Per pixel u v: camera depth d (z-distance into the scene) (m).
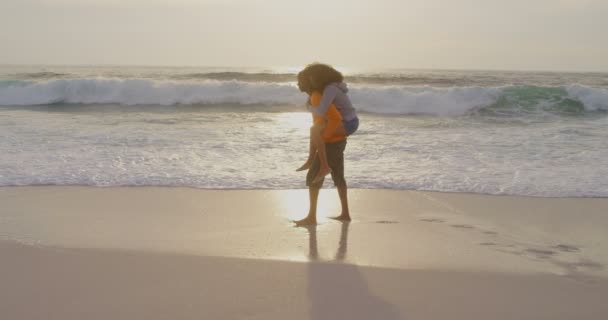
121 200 5.64
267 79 22.98
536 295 3.25
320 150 4.68
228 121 11.73
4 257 3.82
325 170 4.68
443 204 5.63
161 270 3.58
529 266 3.78
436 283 3.42
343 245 4.23
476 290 3.31
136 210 5.27
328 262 3.79
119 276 3.46
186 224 4.81
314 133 4.69
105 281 3.37
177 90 16.16
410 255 3.99
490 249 4.18
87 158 7.48
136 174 6.70
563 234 4.64
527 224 4.94
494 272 3.64
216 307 2.99
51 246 4.09
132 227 4.68
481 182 6.50
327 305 3.04
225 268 3.63
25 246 4.08
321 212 5.32
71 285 3.29
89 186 6.19
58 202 5.53
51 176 6.55
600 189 6.22
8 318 2.82
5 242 4.18
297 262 3.78
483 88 14.90
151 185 6.28
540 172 6.98
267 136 9.49
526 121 12.39
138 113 13.52
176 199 5.71
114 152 7.89
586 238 4.54
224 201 5.67
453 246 4.23
